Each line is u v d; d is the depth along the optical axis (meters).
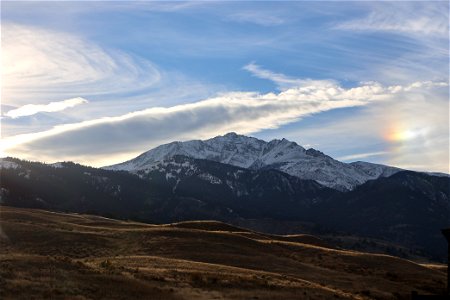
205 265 66.75
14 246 78.50
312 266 85.31
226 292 50.03
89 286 43.34
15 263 47.25
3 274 42.28
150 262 66.06
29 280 42.09
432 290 77.81
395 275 87.06
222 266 67.31
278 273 74.88
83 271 48.56
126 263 64.12
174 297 44.56
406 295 70.75
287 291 54.78
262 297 49.78
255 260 81.94
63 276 45.19
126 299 41.50
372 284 76.62
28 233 86.25
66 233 88.69
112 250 82.00
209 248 86.06
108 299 40.59
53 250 78.50
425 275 90.75
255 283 56.38
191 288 49.88
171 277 53.69
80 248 81.31
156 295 44.31
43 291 39.31
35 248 78.69
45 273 45.19
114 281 46.75
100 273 49.00
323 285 69.19
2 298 36.16
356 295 64.00
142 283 48.06
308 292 56.06
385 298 66.75
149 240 89.06
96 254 78.56
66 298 38.56
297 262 86.69
